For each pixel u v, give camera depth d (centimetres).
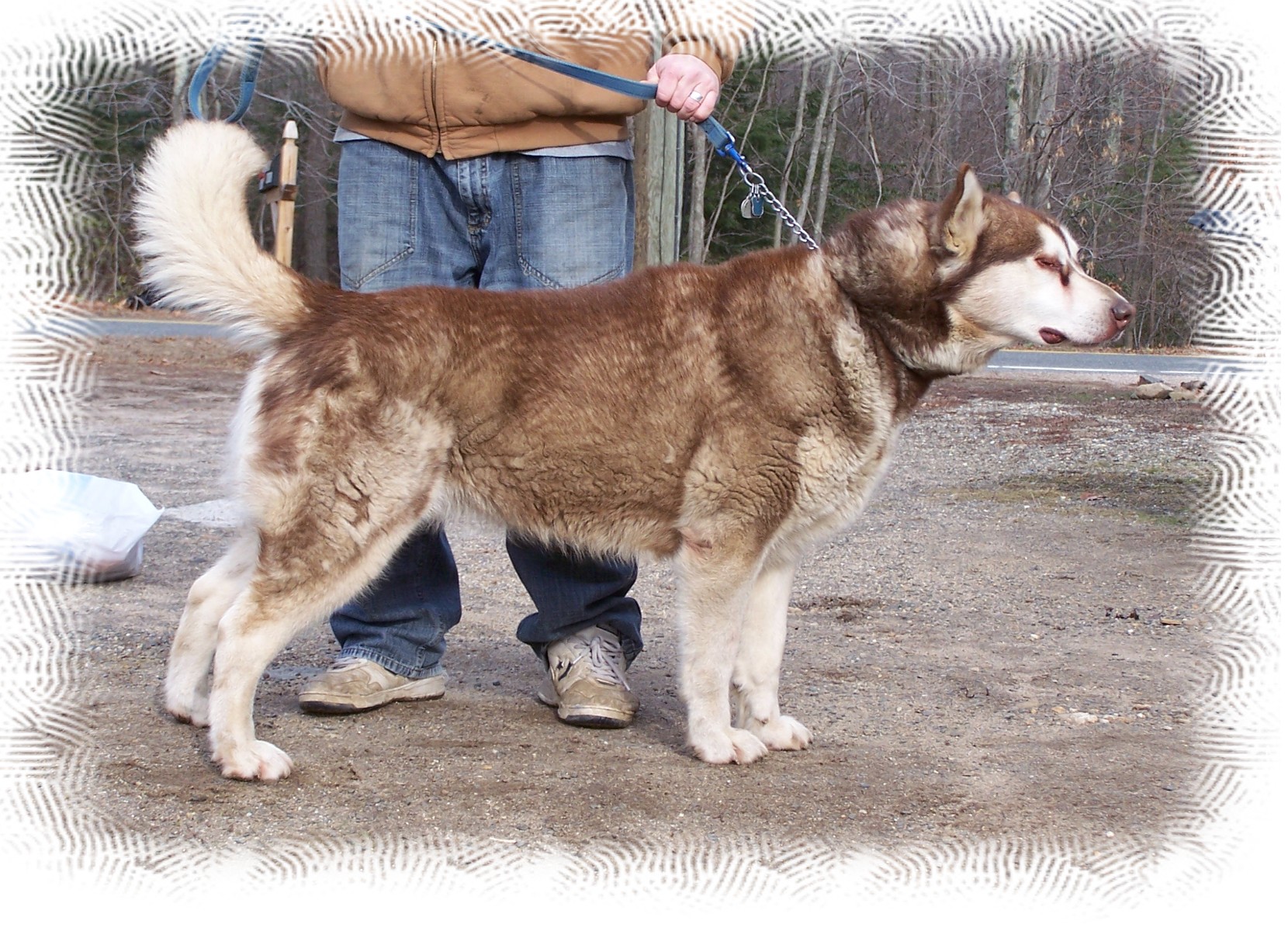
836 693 408
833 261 354
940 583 564
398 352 329
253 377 332
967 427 1038
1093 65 1722
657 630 493
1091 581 561
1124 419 1045
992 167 2050
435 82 378
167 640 434
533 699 403
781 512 346
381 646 387
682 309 352
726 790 321
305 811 298
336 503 321
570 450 346
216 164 329
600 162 391
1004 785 326
